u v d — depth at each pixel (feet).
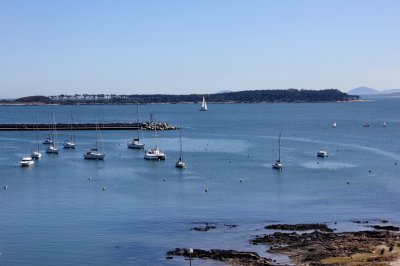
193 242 277.23
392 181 448.24
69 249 267.18
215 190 412.57
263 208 351.67
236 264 241.76
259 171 503.20
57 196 391.45
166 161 577.02
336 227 303.89
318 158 592.60
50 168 533.14
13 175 489.67
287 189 416.26
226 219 322.96
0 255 258.57
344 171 500.74
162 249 266.36
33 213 338.54
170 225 309.83
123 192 406.00
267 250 260.62
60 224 312.29
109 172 504.84
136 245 272.92
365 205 360.07
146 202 370.12
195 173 494.59
